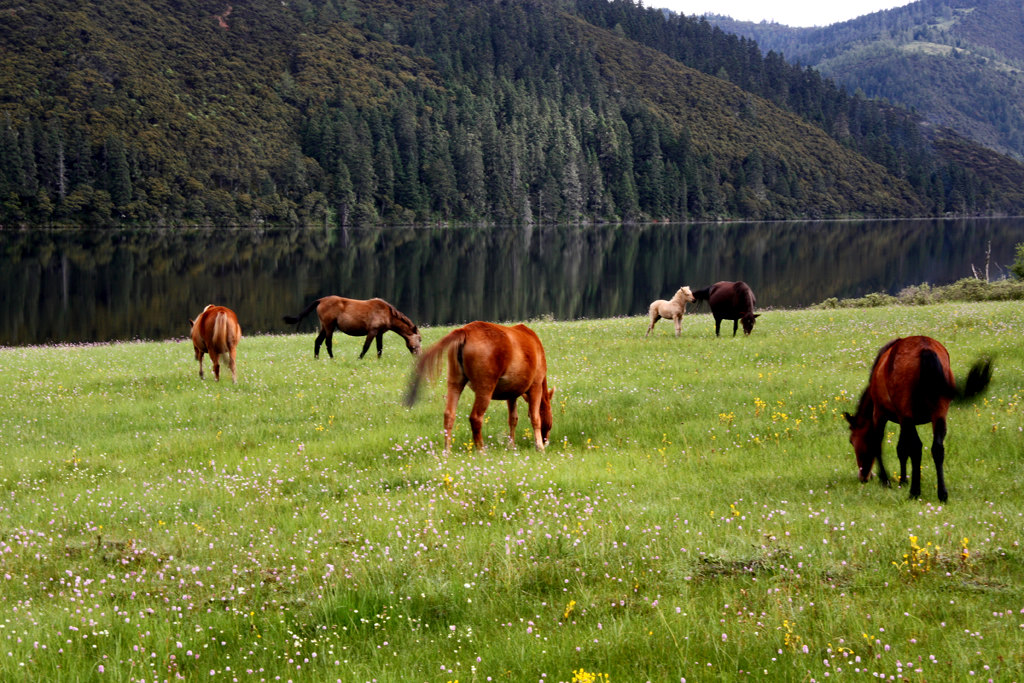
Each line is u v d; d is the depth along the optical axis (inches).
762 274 3154.5
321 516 347.6
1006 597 230.5
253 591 260.4
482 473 388.8
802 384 592.1
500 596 245.9
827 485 371.9
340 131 6274.6
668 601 236.4
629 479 390.3
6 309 2027.6
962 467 386.6
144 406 624.1
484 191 6619.1
